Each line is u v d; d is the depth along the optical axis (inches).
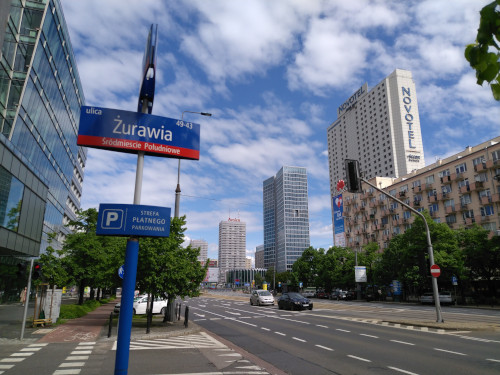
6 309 1127.0
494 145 1936.5
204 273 718.5
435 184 2338.8
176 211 827.4
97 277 1008.2
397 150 5157.5
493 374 301.4
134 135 232.1
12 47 1285.7
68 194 2333.9
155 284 631.8
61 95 1823.3
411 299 2003.0
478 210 2027.6
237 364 357.4
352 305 1414.9
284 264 6146.7
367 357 385.1
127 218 213.3
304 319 818.2
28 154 1439.5
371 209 3014.3
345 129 6304.1
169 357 393.7
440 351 410.3
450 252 1603.1
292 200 6456.7
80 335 566.9
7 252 1198.9
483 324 634.2
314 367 342.3
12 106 1280.8
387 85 5388.8
